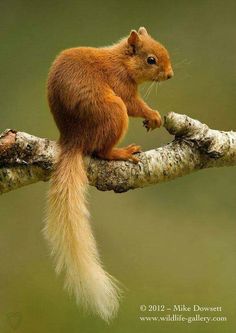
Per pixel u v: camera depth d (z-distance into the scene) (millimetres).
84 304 9227
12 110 14031
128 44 9797
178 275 12336
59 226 8812
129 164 9047
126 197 13180
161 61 9930
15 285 12078
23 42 14500
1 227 12789
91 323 11602
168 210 13195
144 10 14797
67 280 8734
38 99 14148
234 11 14719
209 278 12383
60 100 9141
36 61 14398
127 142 13305
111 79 9531
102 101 9109
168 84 14070
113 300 8688
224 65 14453
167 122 9008
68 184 8875
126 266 12453
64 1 14703
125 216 13031
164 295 12039
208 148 9039
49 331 11664
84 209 8867
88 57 9453
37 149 8773
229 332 11695
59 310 11766
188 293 12109
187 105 14047
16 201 13031
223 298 12078
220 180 13688
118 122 9078
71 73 9211
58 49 14461
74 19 14703
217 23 14680
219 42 14562
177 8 14766
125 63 9695
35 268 12336
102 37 14641
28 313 11766
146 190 13266
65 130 9102
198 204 13359
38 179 8875
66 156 8992
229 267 12484
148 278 12297
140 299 12023
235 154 9125
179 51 14555
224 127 14055
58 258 8781
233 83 14148
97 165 9039
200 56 14391
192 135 9047
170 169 9055
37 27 14562
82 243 8773
